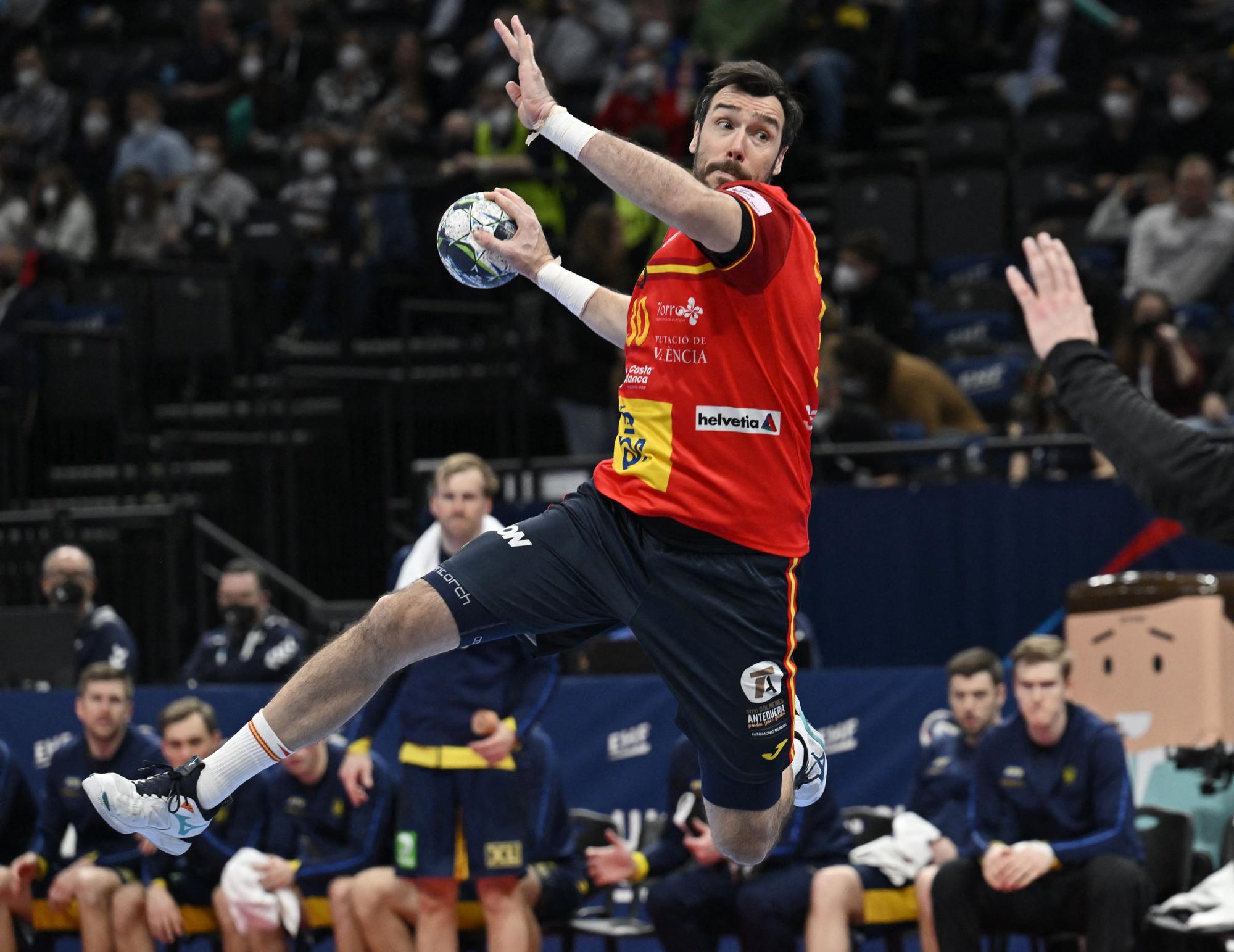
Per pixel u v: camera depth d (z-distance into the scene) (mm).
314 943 11625
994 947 11117
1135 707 11266
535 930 10953
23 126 26688
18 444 18469
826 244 21828
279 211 21453
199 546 17031
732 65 6816
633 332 6629
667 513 6465
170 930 11391
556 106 6219
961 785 11367
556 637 6941
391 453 18172
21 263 21516
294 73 26266
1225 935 9742
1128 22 24938
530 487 17453
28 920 12164
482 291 20328
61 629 13703
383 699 11281
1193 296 18016
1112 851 10094
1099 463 14812
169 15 30875
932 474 15227
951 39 25641
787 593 6633
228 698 12961
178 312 20062
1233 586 11078
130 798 6441
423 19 27953
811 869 11023
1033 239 5098
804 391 6594
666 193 6105
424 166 22844
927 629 14234
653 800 12781
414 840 10734
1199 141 20188
